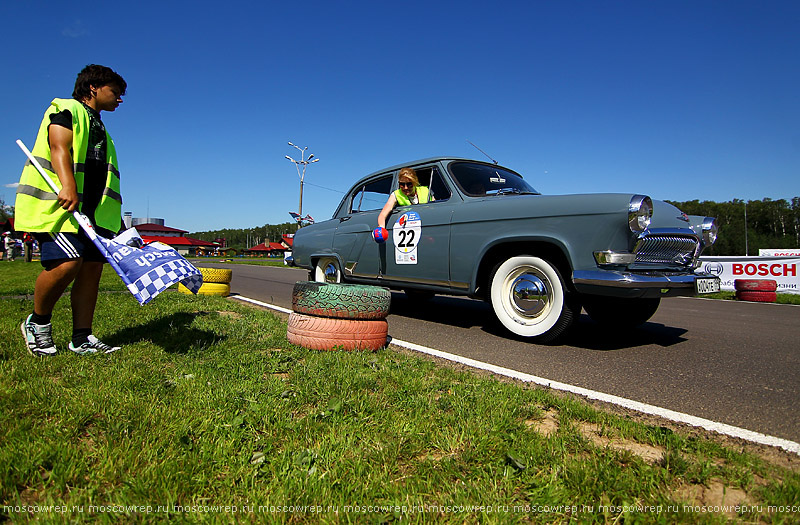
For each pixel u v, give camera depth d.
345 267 5.43
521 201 3.66
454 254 4.07
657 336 4.18
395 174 5.04
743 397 2.42
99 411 1.85
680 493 1.39
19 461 1.43
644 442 1.75
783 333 4.50
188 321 4.02
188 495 1.33
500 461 1.53
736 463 1.58
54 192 2.52
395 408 1.99
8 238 23.28
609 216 3.14
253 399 2.02
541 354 3.36
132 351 2.87
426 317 5.16
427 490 1.37
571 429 1.82
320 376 2.40
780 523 1.23
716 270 11.23
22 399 1.93
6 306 4.66
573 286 3.43
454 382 2.42
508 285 3.84
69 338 3.14
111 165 2.91
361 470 1.45
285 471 1.44
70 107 2.58
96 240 2.49
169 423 1.74
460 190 4.26
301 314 3.29
